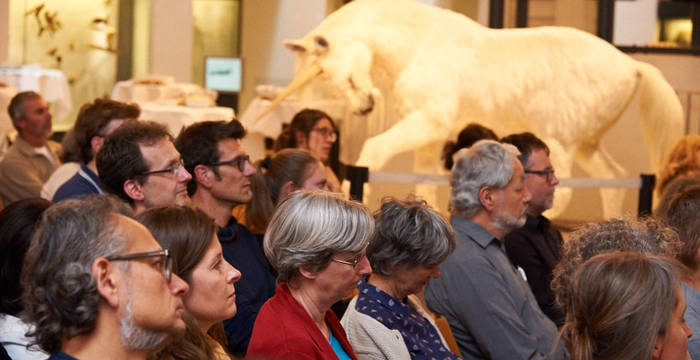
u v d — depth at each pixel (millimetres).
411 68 6320
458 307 3090
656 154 6711
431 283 3152
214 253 2104
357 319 2525
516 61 6480
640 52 8086
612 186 5793
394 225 2568
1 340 2234
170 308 1569
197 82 12023
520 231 3713
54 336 1504
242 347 2797
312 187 3498
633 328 1863
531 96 6496
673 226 2785
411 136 6246
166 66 11398
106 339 1521
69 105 9617
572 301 2006
